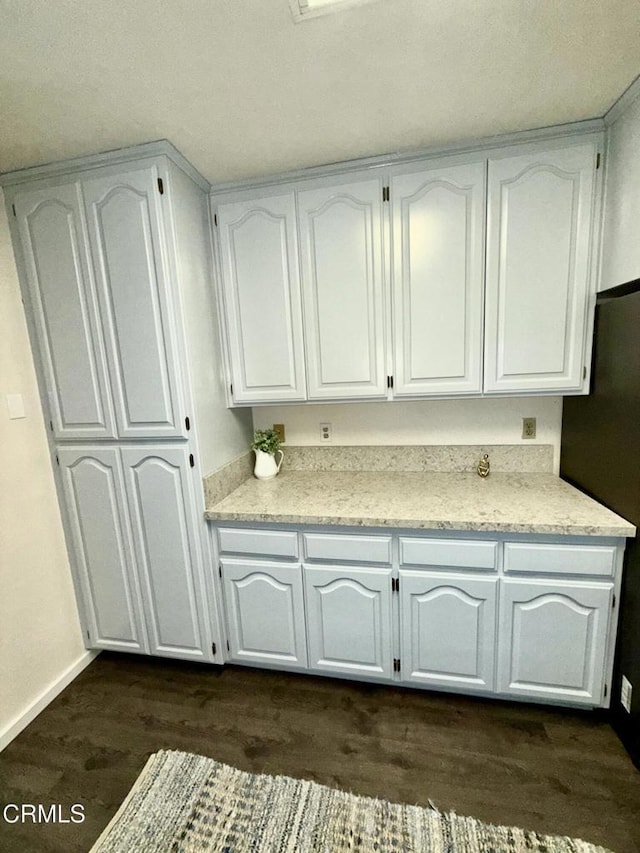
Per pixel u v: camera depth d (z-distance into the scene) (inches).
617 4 39.9
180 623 74.3
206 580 71.7
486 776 54.9
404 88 51.3
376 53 45.3
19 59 43.5
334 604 68.2
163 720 66.7
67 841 49.5
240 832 49.1
